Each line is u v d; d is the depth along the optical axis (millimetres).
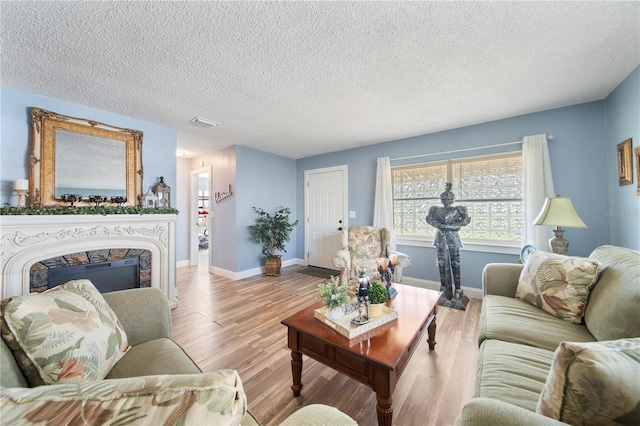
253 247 4457
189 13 1404
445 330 2307
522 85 2244
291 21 1473
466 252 3285
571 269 1557
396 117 2969
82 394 409
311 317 1613
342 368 1319
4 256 1998
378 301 1575
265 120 3057
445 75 2070
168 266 2928
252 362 1877
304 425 686
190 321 2576
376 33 1581
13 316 875
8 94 2221
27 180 2242
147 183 3088
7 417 365
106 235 2506
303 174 5160
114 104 2582
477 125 3195
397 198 3887
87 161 2625
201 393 425
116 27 1502
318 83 2188
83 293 1184
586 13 1427
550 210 2098
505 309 1637
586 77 2113
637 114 1978
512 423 593
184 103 2574
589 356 605
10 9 1338
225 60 1849
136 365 1131
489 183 3158
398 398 1489
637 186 1993
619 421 551
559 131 2715
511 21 1485
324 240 4852
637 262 1297
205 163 4836
